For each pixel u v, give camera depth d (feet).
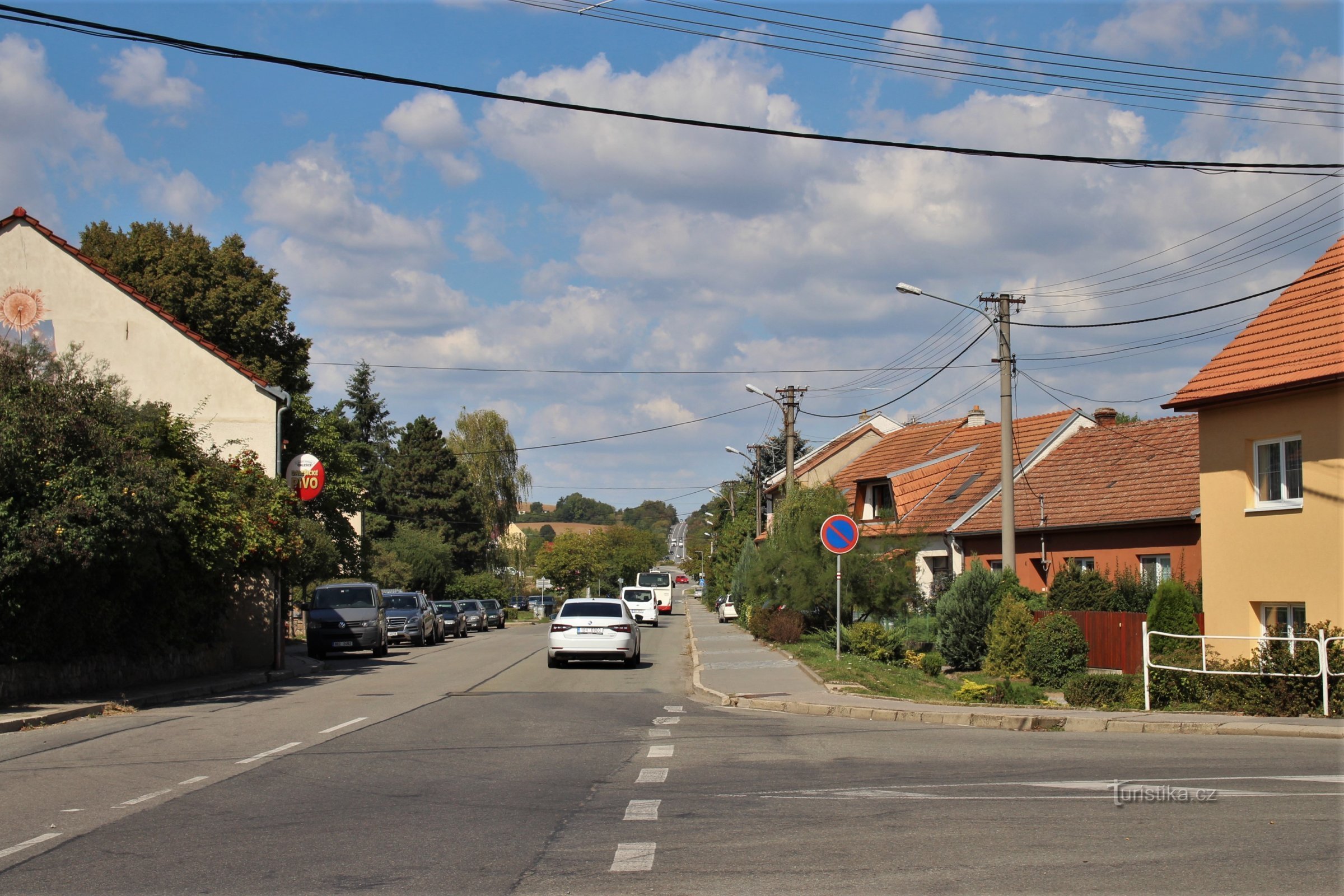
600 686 63.72
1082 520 95.91
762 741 38.75
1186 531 86.69
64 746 37.52
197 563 63.57
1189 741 38.01
